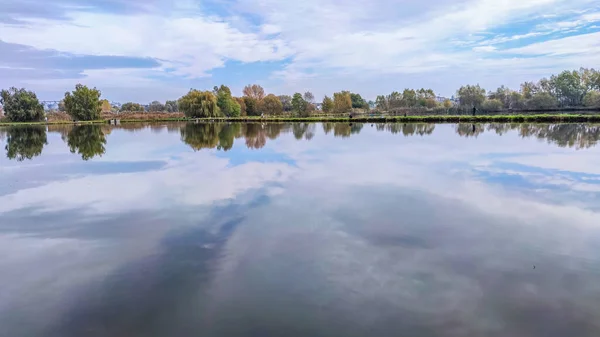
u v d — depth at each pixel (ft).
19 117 162.61
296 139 57.11
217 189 23.66
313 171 29.04
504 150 39.63
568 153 36.68
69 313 10.07
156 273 12.32
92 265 13.04
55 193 23.75
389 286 11.16
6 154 44.29
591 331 8.98
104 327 9.43
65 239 15.64
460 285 11.18
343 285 11.25
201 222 17.33
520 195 21.12
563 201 19.86
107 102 266.16
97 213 19.20
